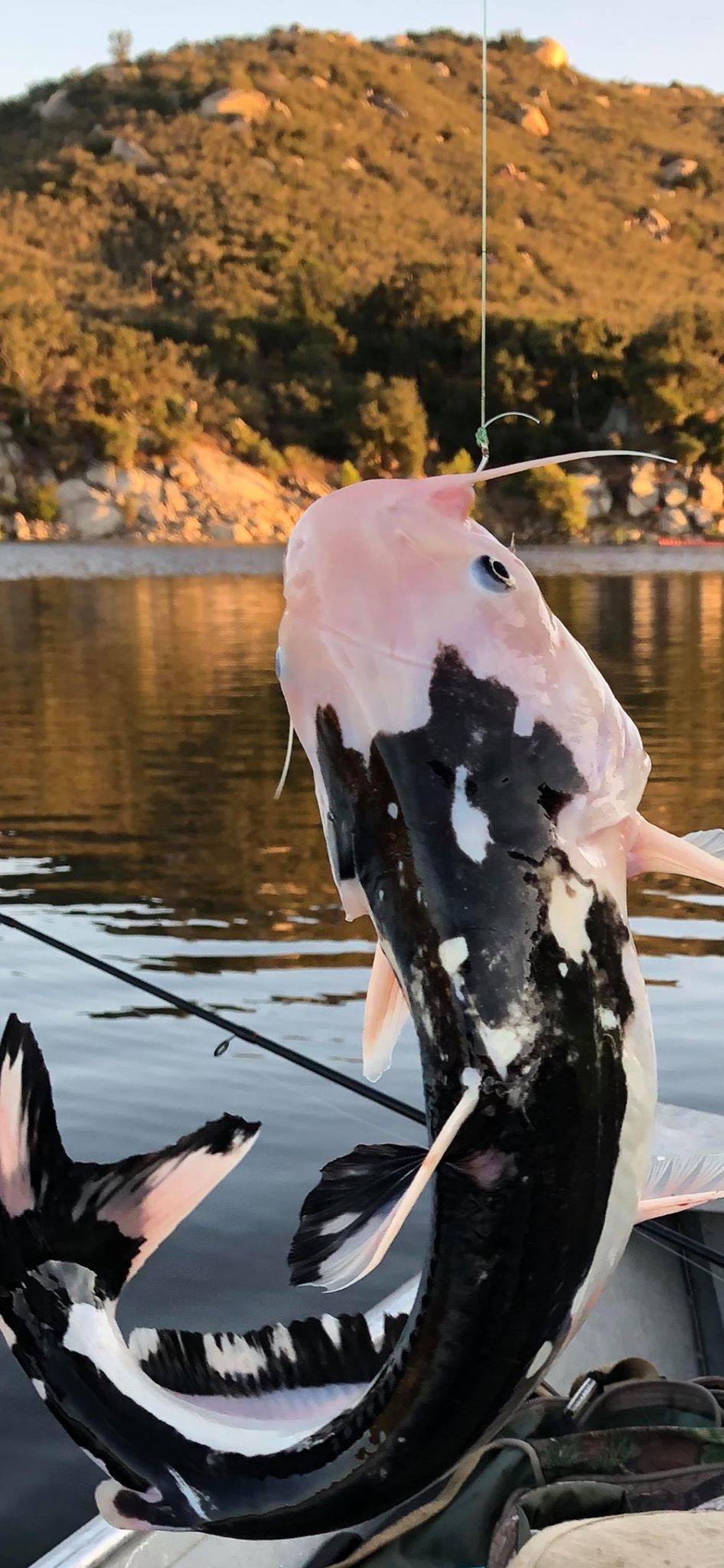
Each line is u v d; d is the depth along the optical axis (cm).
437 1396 59
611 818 61
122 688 687
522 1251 59
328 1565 78
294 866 329
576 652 61
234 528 2733
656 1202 63
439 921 59
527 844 59
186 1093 181
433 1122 59
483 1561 76
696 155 5794
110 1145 165
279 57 5534
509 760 59
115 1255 60
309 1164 160
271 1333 63
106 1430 60
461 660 60
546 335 3159
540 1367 60
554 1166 58
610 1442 77
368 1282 136
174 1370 61
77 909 290
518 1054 58
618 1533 65
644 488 2931
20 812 393
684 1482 73
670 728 528
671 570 1972
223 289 3762
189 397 3003
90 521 2653
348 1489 60
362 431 3025
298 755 481
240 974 242
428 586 60
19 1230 60
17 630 1023
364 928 274
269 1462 59
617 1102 60
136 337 3086
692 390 3020
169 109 4912
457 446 3209
